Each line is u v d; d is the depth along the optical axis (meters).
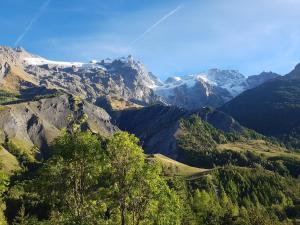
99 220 39.62
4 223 62.03
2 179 45.72
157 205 43.66
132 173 41.88
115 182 41.47
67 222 38.84
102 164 40.53
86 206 39.62
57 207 41.03
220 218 169.62
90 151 40.03
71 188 40.47
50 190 40.28
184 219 130.62
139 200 42.75
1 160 53.00
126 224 43.12
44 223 42.69
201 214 166.00
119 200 41.59
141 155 42.69
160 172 44.16
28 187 41.03
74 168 40.47
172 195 45.44
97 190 41.50
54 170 39.81
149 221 43.50
